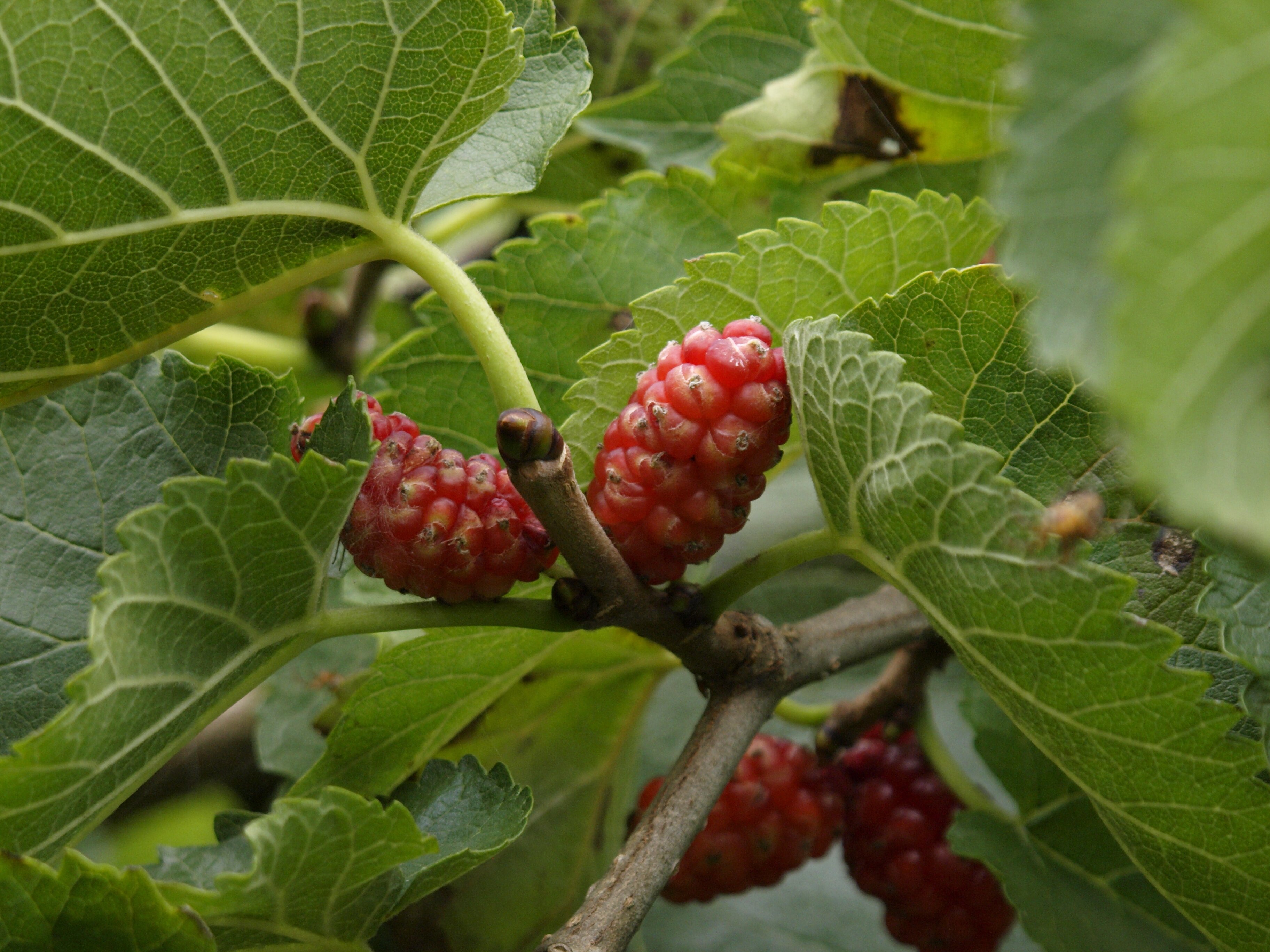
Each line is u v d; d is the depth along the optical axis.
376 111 0.25
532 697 0.30
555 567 0.26
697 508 0.25
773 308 0.27
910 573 0.25
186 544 0.24
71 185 0.24
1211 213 0.15
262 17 0.24
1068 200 0.18
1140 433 0.15
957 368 0.26
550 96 0.27
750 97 0.32
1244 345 0.16
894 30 0.29
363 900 0.25
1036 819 0.29
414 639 0.27
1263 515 0.16
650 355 0.27
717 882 0.30
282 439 0.27
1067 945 0.28
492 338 0.25
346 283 0.40
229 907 0.23
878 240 0.27
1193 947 0.28
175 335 0.26
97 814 0.24
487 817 0.26
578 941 0.24
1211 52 0.15
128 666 0.24
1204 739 0.24
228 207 0.25
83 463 0.27
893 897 0.31
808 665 0.28
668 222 0.30
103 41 0.24
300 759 0.32
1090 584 0.23
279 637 0.25
